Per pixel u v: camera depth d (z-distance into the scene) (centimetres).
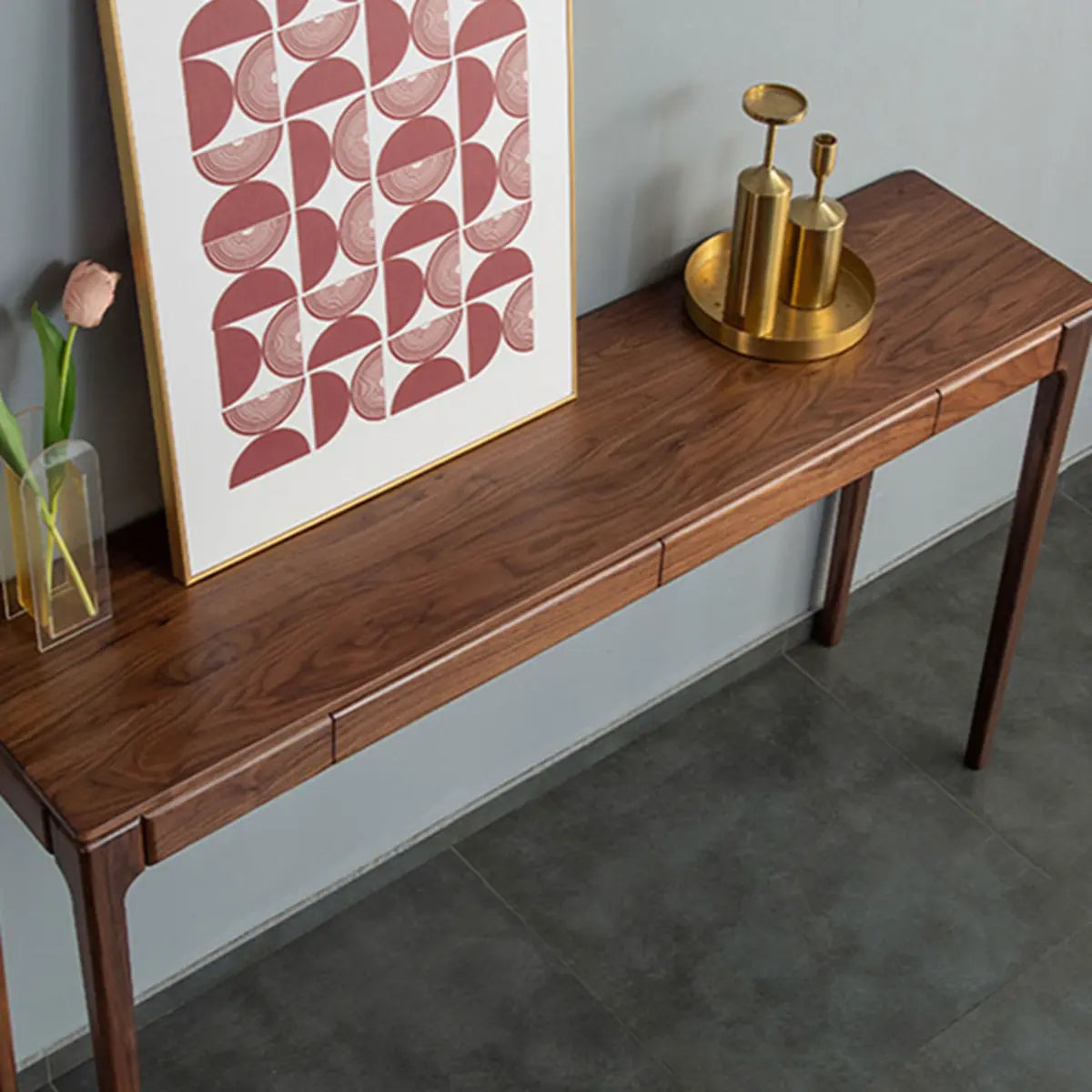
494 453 204
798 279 218
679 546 198
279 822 235
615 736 275
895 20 231
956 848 265
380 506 197
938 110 248
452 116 184
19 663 177
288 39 167
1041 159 271
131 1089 185
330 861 248
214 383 178
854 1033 240
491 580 189
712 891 257
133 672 177
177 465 179
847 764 276
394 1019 240
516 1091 232
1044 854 265
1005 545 315
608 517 196
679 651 276
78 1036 234
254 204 172
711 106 219
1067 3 252
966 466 301
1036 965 250
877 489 287
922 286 228
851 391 212
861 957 249
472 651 185
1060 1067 238
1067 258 292
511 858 260
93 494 174
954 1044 240
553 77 191
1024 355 223
